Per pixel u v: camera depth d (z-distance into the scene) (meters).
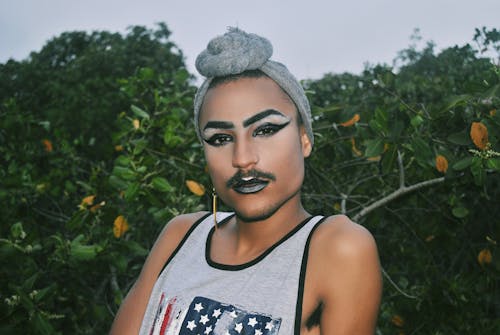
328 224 1.04
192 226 1.24
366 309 0.97
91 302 2.88
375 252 1.01
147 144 2.88
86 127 6.87
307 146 1.16
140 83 3.41
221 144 1.07
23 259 2.40
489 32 2.50
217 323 0.98
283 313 0.96
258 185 1.04
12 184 3.12
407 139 2.27
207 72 1.09
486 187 2.35
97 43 14.23
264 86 1.06
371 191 3.33
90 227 2.66
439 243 2.67
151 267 1.24
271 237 1.07
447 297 2.65
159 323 1.06
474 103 2.15
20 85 11.69
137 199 2.80
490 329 2.54
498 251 2.26
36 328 2.11
